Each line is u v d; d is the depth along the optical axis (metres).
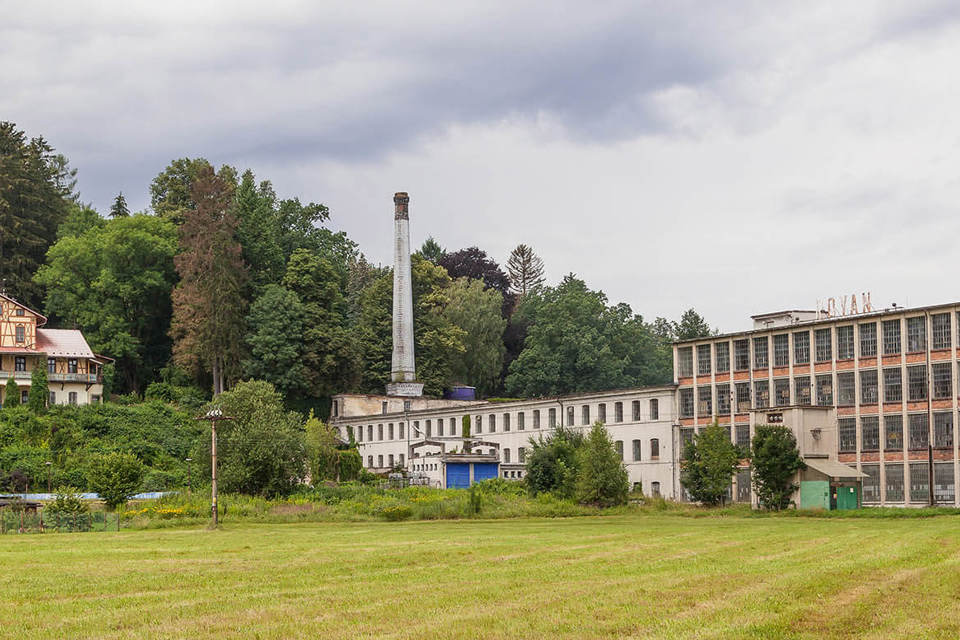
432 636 20.73
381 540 46.03
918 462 82.38
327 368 131.50
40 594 27.34
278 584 28.70
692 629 21.20
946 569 30.73
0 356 119.88
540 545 41.62
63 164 175.00
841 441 87.56
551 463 86.56
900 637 20.47
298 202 153.50
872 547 39.12
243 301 130.75
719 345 99.06
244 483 81.06
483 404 122.81
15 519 60.47
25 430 101.69
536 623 21.97
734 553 37.16
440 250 197.00
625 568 31.91
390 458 132.00
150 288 137.00
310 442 89.88
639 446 105.56
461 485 104.62
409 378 139.00
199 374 133.38
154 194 154.25
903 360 84.12
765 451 79.38
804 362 91.56
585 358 148.62
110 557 38.03
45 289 146.25
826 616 22.52
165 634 21.36
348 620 22.59
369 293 151.38
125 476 74.56
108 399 127.12
